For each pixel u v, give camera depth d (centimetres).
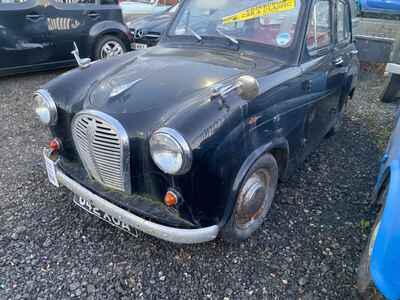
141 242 250
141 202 207
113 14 648
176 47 300
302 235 263
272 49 269
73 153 246
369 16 827
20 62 566
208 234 201
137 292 213
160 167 186
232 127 195
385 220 165
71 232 258
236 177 206
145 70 244
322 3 295
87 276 223
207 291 216
